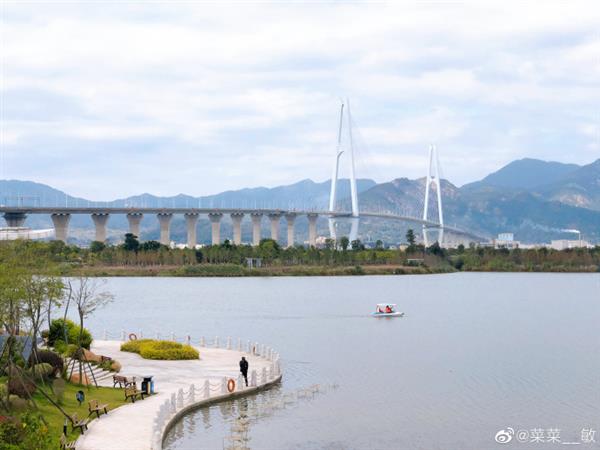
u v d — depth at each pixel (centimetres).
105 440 5222
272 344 11712
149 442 5181
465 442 6112
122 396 6738
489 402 7512
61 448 4875
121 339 11875
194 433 5997
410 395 7775
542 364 9906
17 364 6512
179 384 7450
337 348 11306
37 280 6956
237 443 5784
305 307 18550
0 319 6275
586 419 6881
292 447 5834
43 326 12438
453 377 8856
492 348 11475
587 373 9206
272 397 7362
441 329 14112
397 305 19612
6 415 5256
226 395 7031
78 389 6794
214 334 13062
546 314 17462
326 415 6806
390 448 5891
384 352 10912
